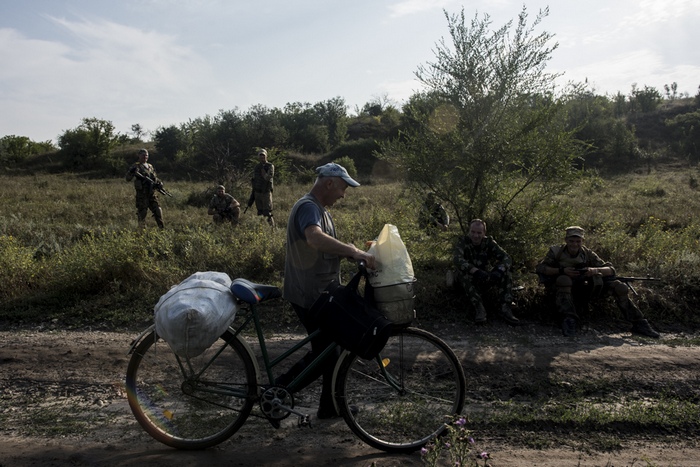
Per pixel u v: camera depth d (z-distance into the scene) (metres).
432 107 7.94
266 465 3.51
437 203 7.95
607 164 28.52
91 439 3.87
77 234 11.15
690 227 10.16
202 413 3.88
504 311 6.34
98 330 6.14
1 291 7.06
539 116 7.36
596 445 3.83
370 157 35.16
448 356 3.81
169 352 4.30
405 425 3.85
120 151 40.38
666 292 6.87
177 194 17.77
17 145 40.16
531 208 7.55
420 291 6.85
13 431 3.98
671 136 32.72
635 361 5.22
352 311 3.53
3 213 13.77
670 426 4.07
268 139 37.22
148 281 7.30
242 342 3.73
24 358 5.24
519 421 4.09
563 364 5.16
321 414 4.14
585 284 6.30
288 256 3.85
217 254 8.18
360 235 9.78
